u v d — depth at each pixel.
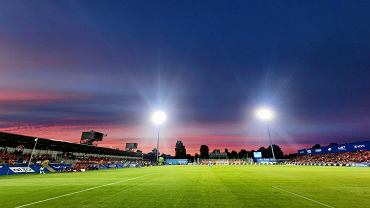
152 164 95.81
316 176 25.67
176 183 19.22
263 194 13.15
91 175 30.66
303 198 11.89
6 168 31.97
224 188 15.80
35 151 55.88
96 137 95.38
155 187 16.67
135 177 26.33
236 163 107.94
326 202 10.87
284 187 16.20
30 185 18.61
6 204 11.17
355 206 10.07
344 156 76.00
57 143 54.44
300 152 102.50
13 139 45.69
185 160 118.00
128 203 10.92
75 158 70.00
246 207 9.91
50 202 11.44
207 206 10.14
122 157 99.19
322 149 86.38
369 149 65.69
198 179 22.81
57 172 39.34
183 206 10.16
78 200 11.82
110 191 14.83
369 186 16.67
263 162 103.38
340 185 17.27
